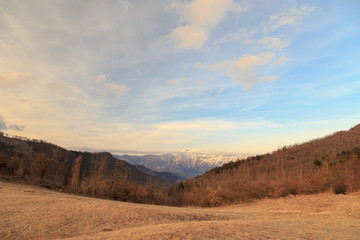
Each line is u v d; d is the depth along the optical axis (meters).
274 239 8.11
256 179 44.66
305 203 25.34
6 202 15.75
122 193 36.56
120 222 12.21
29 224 11.25
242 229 9.53
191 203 40.59
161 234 7.98
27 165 44.69
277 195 32.38
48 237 9.76
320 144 67.69
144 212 14.29
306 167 46.00
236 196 36.59
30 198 17.77
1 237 9.55
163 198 41.12
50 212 13.32
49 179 42.97
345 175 31.61
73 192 35.12
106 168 40.09
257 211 22.38
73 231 10.59
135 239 7.38
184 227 9.48
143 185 42.19
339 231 10.92
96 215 13.12
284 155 64.62
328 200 24.69
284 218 16.22
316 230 10.79
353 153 38.81
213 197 36.94
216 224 10.63
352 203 21.92
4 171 37.72
